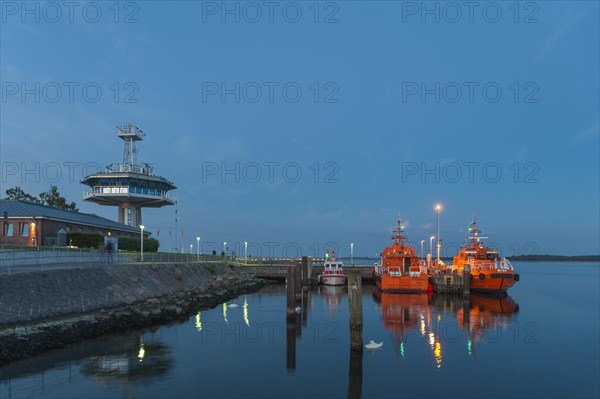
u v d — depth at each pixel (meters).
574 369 25.83
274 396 20.75
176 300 44.72
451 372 24.94
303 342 31.77
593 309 53.38
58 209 79.44
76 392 20.05
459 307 49.66
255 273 94.88
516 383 23.23
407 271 67.88
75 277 38.62
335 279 81.94
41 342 25.62
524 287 94.94
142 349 27.81
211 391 21.00
